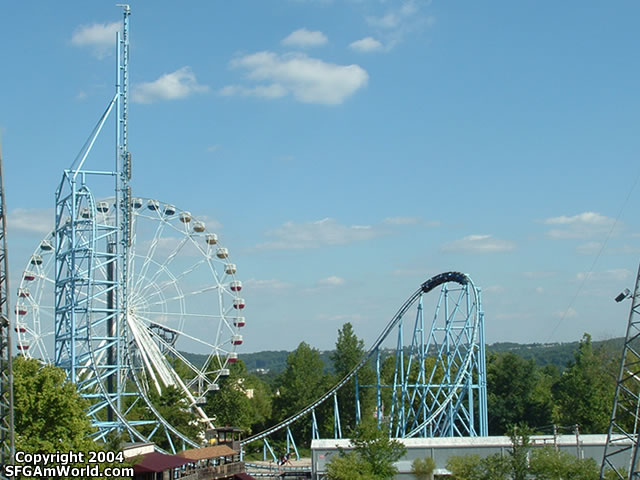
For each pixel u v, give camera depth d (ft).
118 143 388.57
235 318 500.74
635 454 225.76
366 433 317.01
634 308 231.30
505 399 574.97
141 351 456.45
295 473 402.72
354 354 599.98
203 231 493.77
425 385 406.82
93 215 376.68
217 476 331.36
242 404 565.12
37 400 230.89
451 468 303.27
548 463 286.46
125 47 395.14
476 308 388.16
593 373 549.54
